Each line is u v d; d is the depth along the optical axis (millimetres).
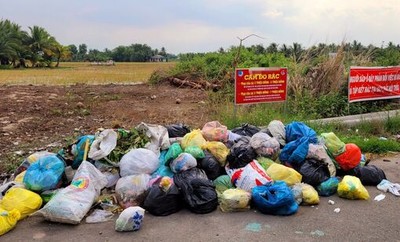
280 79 8508
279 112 9312
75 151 5234
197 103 13445
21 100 13719
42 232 3979
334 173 5258
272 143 5426
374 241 3789
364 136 8070
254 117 8445
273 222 4207
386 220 4262
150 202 4363
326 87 11070
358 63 12164
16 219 4055
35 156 5410
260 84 8289
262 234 3926
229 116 8836
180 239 3832
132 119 10352
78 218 4121
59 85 21500
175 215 4391
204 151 5352
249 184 4762
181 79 20172
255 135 5629
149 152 5137
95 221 4230
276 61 16516
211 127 6004
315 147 5309
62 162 4945
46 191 4656
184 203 4508
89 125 9594
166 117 10508
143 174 4859
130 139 5586
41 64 85125
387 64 12672
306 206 4660
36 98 14438
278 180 4906
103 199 4699
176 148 5188
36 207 4402
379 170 5473
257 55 19375
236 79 7988
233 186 4988
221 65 19938
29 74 38562
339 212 4480
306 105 9992
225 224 4160
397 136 8227
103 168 5102
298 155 5219
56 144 7555
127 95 15891
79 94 16031
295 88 10680
